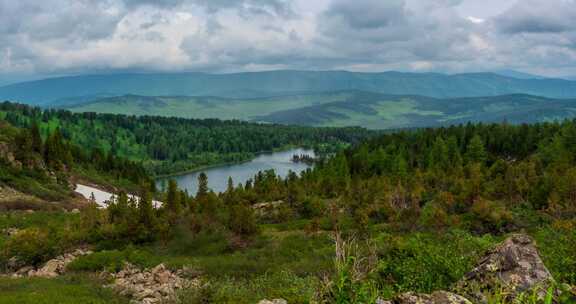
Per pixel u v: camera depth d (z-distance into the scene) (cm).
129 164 15150
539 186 6109
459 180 7425
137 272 3094
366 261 1294
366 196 6756
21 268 3412
